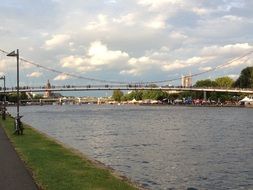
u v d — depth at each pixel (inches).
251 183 1211.2
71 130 3467.0
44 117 6072.8
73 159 1192.8
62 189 807.1
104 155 1797.5
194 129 3563.0
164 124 4306.1
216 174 1343.5
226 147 2146.9
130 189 841.5
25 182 842.8
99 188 832.3
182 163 1569.9
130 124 4328.3
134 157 1732.3
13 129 2289.6
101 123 4517.7
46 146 1501.0
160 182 1213.1
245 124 4256.9
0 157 1203.2
